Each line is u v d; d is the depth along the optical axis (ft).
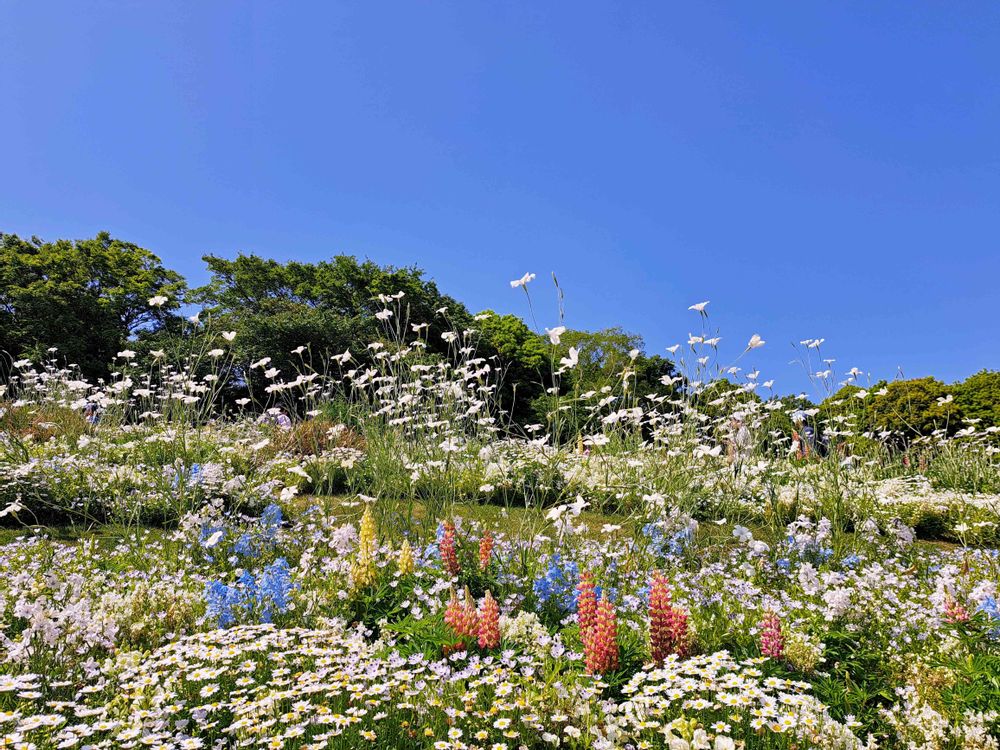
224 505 23.73
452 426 24.13
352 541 17.63
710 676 8.71
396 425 24.00
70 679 9.91
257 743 8.16
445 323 95.20
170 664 10.01
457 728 8.45
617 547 18.63
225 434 34.71
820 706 8.34
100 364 84.38
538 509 18.44
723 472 22.72
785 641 10.45
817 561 19.31
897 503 28.63
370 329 80.33
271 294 104.32
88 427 34.55
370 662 10.13
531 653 10.60
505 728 8.14
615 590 14.97
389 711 8.94
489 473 25.72
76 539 19.88
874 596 14.17
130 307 97.45
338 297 101.19
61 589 13.42
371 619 12.76
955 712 8.71
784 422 31.37
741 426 23.13
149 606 12.50
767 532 22.85
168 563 16.84
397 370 28.37
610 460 21.98
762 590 15.92
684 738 7.35
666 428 22.82
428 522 19.75
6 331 81.97
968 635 10.85
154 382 46.91
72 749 7.90
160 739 7.96
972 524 26.48
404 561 14.37
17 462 24.99
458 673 9.62
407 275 104.63
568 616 12.76
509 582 14.34
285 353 72.74
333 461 26.68
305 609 13.25
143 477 23.35
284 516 22.45
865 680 9.86
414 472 20.68
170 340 61.31
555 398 19.70
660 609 10.39
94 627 11.03
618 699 9.63
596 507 23.47
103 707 8.77
